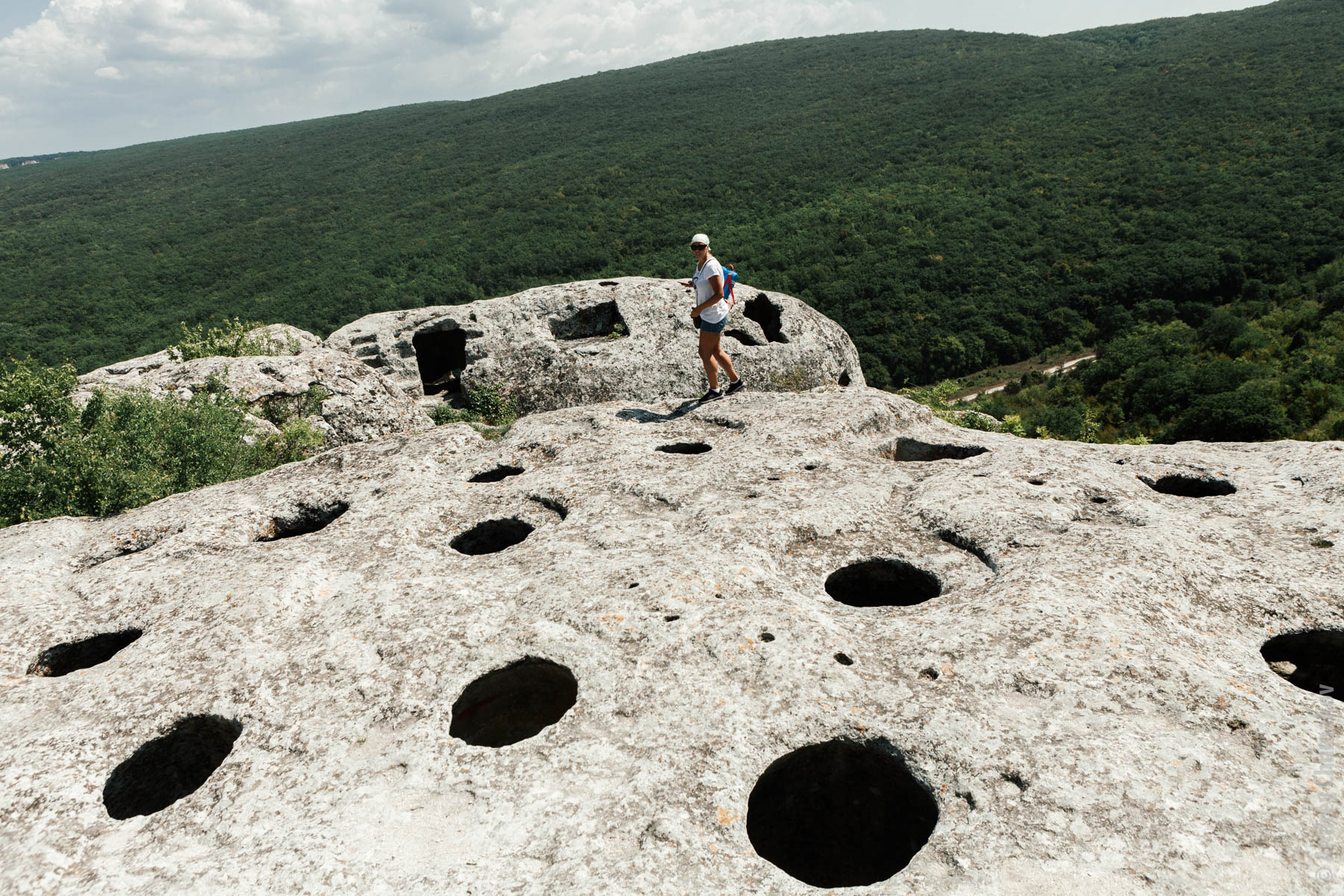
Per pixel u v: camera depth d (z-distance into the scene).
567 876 3.11
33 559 6.68
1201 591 4.63
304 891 3.20
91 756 4.25
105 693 4.73
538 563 5.64
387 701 4.32
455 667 4.50
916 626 4.57
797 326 16.48
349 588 5.65
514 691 4.80
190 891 3.27
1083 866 2.93
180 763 4.62
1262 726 3.54
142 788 4.48
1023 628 4.27
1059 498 5.89
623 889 3.03
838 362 16.64
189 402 10.23
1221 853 2.92
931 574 5.32
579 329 16.89
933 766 3.52
